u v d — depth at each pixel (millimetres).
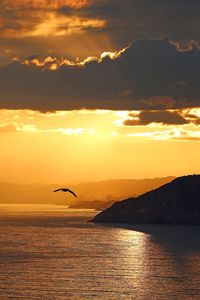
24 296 178750
